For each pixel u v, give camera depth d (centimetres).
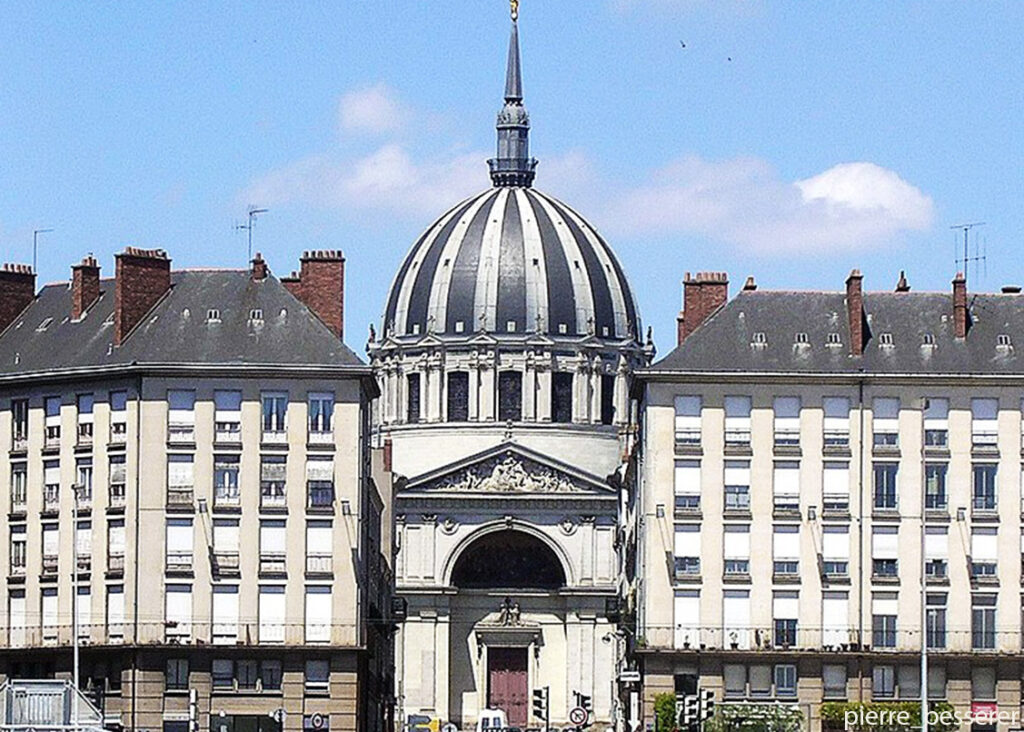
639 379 13462
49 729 9194
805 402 13312
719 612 13225
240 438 12950
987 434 13275
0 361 13550
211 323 13200
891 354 13438
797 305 13675
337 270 13650
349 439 12988
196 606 12812
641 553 14088
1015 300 13712
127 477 12900
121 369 12938
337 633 12862
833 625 13188
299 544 12900
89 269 13700
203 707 12725
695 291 14312
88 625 12925
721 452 13300
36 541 13162
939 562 13212
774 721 12431
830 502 13262
